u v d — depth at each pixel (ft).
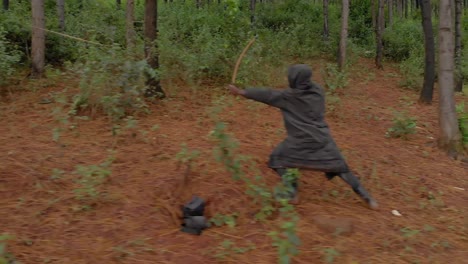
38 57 31.19
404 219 15.96
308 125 15.67
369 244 14.07
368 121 28.50
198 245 13.46
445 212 17.02
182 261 12.66
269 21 72.13
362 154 21.91
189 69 30.45
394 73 52.21
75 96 23.94
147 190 16.10
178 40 37.88
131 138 20.98
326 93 31.53
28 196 15.46
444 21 22.90
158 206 15.26
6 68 28.14
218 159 16.02
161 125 23.29
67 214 14.51
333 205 16.31
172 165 18.20
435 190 18.85
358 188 16.25
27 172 16.88
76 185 16.37
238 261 12.74
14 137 20.76
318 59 55.72
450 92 23.35
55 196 15.56
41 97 27.09
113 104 22.68
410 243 14.35
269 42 46.78
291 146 15.84
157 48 27.78
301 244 13.64
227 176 17.29
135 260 12.56
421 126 28.30
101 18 46.73
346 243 13.97
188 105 27.32
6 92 28.02
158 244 13.37
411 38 64.18
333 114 28.89
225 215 14.99
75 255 12.60
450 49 23.25
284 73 36.29
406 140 25.12
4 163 17.54
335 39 60.95
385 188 18.34
